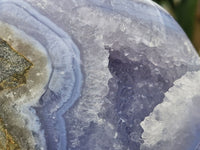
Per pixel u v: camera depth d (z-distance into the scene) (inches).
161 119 7.3
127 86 7.2
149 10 8.0
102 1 7.7
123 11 7.7
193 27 11.9
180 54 7.8
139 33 7.6
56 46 7.1
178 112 7.4
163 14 8.2
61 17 7.3
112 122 7.1
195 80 7.7
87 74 7.1
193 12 11.9
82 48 7.2
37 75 7.0
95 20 7.4
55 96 7.0
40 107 6.9
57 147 6.9
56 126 7.0
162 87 7.4
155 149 7.2
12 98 6.9
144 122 7.2
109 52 7.3
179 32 8.1
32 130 6.9
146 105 7.3
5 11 7.1
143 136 7.2
